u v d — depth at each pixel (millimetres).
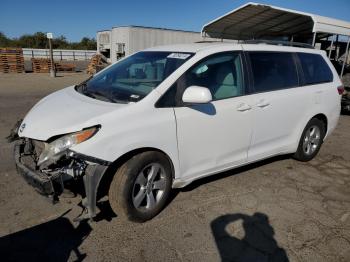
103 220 3283
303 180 4500
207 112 3506
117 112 2975
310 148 5102
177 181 3469
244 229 3240
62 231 3078
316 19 10141
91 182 2799
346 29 11141
